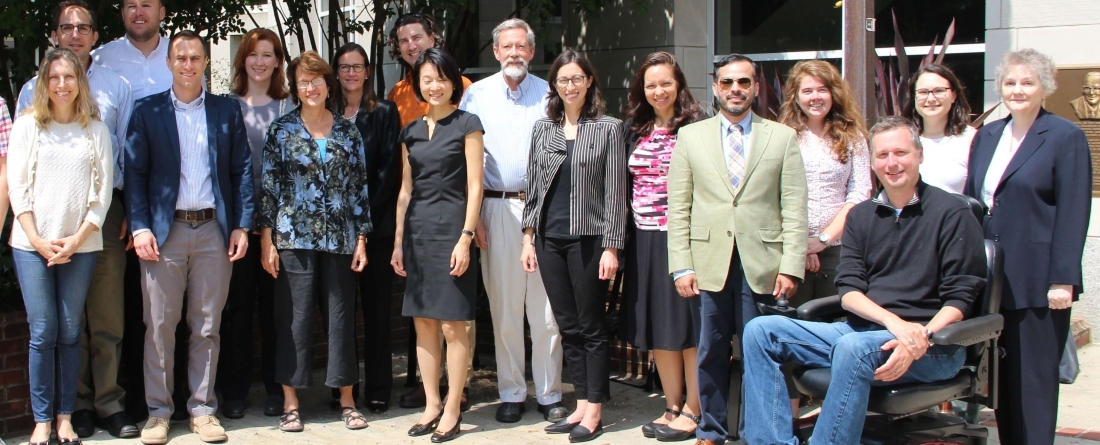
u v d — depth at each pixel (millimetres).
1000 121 3984
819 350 3686
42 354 4270
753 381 3752
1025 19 6098
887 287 3707
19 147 4145
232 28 6969
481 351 6340
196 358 4629
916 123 4359
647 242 4434
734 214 4059
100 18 5887
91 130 4230
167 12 6445
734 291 4113
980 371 3639
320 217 4605
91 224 4207
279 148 4629
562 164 4426
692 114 4434
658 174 4418
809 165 4266
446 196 4531
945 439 3682
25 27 5090
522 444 4520
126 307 4805
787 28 7051
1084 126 5977
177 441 4555
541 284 4777
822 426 3486
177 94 4516
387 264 4984
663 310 4422
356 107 5023
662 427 4562
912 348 3400
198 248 4508
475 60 8117
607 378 4605
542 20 6562
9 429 4609
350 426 4781
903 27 6730
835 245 4297
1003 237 3803
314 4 7922
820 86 4258
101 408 4637
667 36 7133
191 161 4477
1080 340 6043
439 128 4555
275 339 4922
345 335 4746
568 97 4434
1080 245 3666
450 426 4594
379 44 7297
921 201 3684
